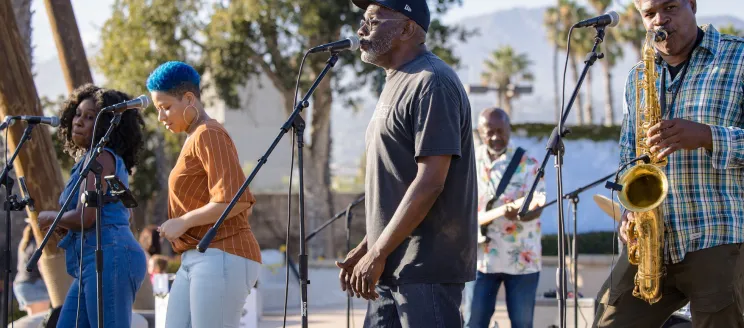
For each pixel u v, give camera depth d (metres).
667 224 3.98
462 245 3.81
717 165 3.73
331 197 22.56
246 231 4.34
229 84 20.78
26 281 8.85
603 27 4.12
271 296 9.75
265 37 19.80
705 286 3.87
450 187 3.79
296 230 23.11
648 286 4.03
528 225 6.37
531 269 6.34
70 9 8.05
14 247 12.09
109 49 20.16
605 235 12.70
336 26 19.81
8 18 7.34
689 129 3.70
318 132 22.06
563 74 4.14
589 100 52.75
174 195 4.33
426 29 3.94
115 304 4.62
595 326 4.33
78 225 4.63
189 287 4.29
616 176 4.29
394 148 3.79
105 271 4.62
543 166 4.12
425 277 3.75
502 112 6.57
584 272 10.66
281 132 3.99
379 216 3.82
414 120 3.71
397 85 3.83
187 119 4.38
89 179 4.70
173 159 23.88
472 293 6.44
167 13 19.78
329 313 9.54
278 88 21.08
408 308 3.76
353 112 22.78
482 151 6.66
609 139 14.27
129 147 4.99
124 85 20.03
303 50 20.36
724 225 3.86
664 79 4.04
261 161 3.97
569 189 14.23
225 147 4.24
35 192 7.42
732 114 3.87
